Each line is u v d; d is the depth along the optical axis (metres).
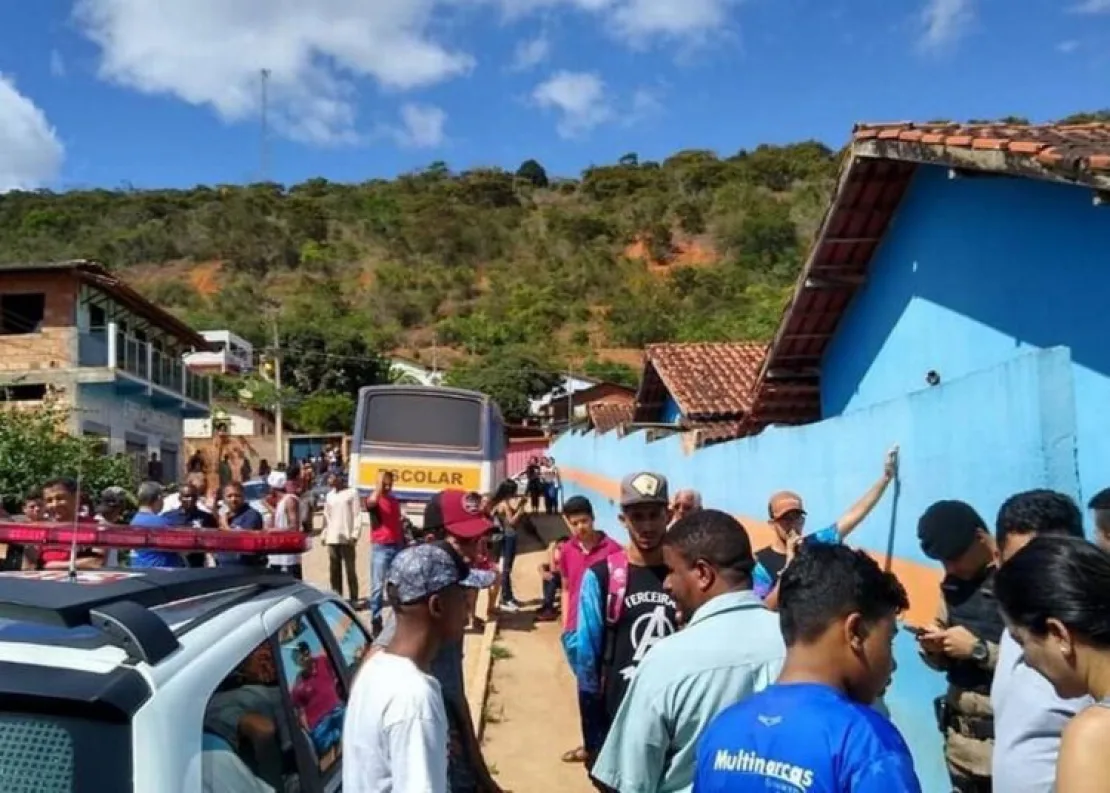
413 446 17.16
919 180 8.53
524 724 8.81
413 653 2.99
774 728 2.33
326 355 61.06
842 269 9.88
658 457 14.78
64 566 4.43
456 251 100.81
